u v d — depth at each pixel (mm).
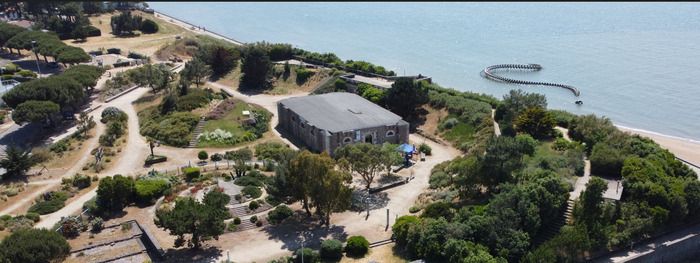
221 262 66125
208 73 148500
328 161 72438
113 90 141875
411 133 116812
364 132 103375
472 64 193500
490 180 77062
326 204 73062
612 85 153000
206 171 95062
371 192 85938
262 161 100062
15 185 89750
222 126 115562
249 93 145250
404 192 86438
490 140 81875
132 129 117438
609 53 193875
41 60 170125
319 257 66750
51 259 60625
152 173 91125
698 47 193125
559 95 147500
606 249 67625
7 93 115500
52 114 112062
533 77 169500
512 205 68750
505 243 64938
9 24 176500
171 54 180250
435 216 72375
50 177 93375
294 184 73500
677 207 70875
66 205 82562
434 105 123125
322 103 117625
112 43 189875
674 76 157875
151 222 76750
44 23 194125
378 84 135250
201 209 67000
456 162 89000
